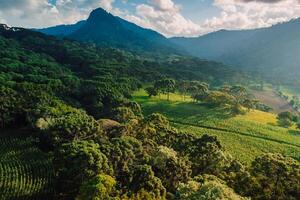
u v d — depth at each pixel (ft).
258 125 475.72
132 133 290.15
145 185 199.21
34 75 567.18
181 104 551.18
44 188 244.22
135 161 234.99
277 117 533.96
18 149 311.27
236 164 246.68
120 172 216.33
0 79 491.72
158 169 229.04
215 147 258.78
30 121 357.20
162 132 293.23
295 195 197.88
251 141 423.64
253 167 220.02
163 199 199.93
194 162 250.98
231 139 426.51
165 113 502.38
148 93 582.76
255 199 200.23
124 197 186.09
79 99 498.69
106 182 187.73
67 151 228.84
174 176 226.99
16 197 229.86
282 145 418.10
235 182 215.10
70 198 213.46
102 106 459.32
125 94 550.77
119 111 396.16
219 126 463.42
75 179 209.87
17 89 444.14
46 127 316.19
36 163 282.56
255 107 642.63
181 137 287.69
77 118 315.99
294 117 541.34
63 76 594.24
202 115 501.56
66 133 290.56
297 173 204.64
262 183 205.36
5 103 379.14
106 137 279.90
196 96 581.94
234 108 528.63
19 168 272.51
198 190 152.87
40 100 406.82
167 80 582.76
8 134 350.43
